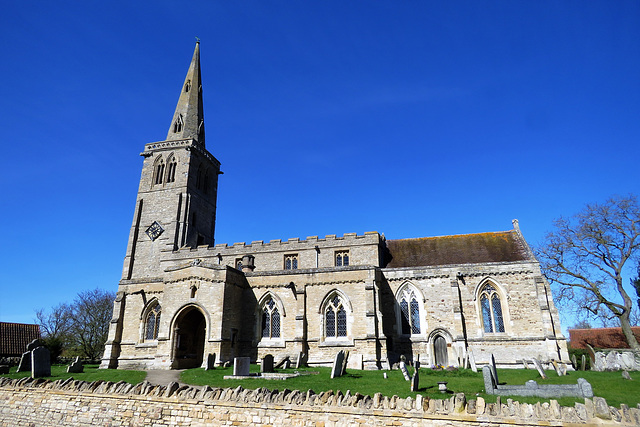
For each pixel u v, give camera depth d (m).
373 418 14.59
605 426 12.34
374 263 40.62
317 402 15.56
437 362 34.97
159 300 39.75
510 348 33.56
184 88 59.97
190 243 50.06
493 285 35.84
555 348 32.41
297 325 34.66
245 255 41.69
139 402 18.47
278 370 28.84
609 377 24.47
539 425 12.91
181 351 36.00
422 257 42.00
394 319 36.38
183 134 55.66
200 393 17.56
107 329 65.00
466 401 14.56
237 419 16.36
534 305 34.22
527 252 38.34
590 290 40.81
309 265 42.53
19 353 49.03
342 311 35.19
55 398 20.55
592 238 41.09
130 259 49.03
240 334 36.25
